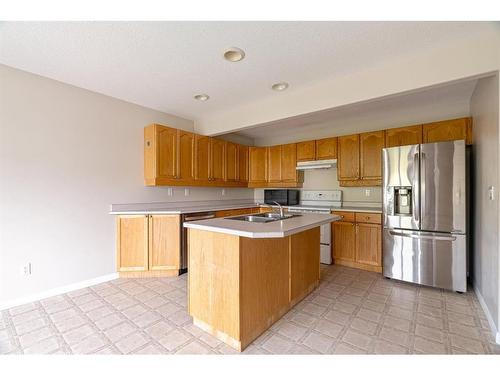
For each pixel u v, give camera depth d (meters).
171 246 3.20
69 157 2.72
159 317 2.14
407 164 2.88
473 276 2.73
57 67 2.35
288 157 4.57
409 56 2.15
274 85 2.75
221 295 1.82
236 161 4.62
